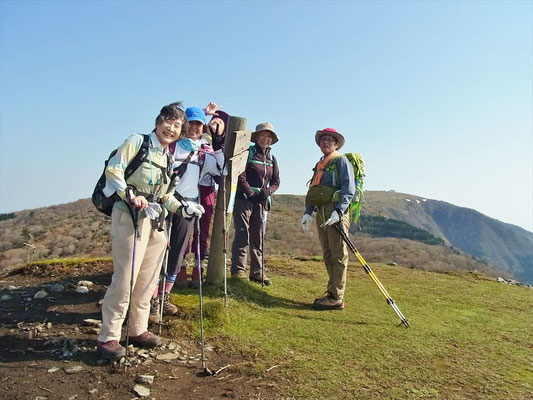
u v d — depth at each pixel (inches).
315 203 209.3
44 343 144.8
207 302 181.8
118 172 128.1
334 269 205.9
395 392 121.3
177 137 138.6
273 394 117.3
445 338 170.6
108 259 277.9
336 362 139.6
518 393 125.5
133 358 134.0
